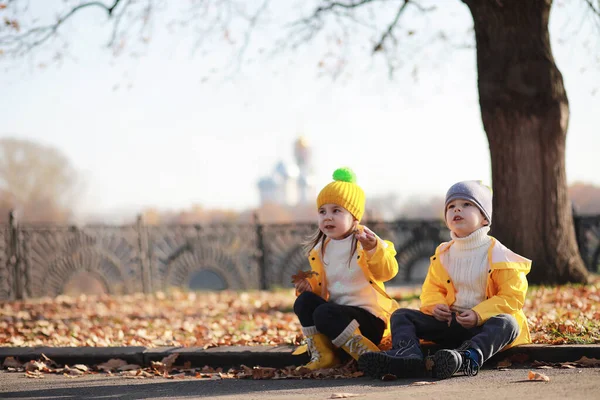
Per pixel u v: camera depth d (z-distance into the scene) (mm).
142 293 16016
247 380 5109
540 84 9602
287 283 16812
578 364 4844
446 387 4184
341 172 5270
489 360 5082
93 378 5527
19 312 11523
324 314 4938
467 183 5043
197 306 11984
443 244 5203
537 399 3582
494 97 9742
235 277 17141
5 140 66938
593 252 14836
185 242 16781
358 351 4926
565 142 9891
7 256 14602
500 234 9812
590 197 46594
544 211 9688
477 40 9992
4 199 65125
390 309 5246
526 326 5168
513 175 9703
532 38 9672
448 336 4996
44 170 68438
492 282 4922
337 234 5180
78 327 8812
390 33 13656
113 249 16203
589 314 6910
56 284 15422
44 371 5973
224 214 74875
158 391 4750
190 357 5906
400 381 4574
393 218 16781
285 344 6102
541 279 9656
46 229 15242
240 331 7621
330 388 4453
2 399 4660
